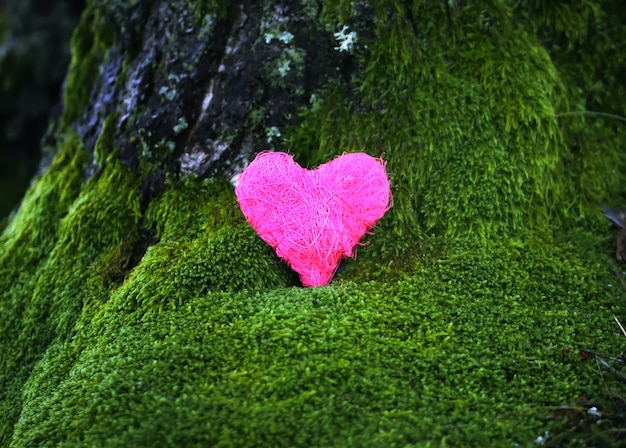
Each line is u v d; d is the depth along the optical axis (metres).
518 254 1.71
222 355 1.44
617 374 1.41
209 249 1.66
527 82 1.83
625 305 1.63
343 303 1.56
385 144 1.78
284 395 1.34
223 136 1.83
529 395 1.39
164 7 1.91
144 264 1.70
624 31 2.01
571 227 1.86
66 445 1.29
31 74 3.62
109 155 1.95
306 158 1.84
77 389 1.46
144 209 1.88
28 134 3.87
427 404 1.34
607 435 1.28
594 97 2.02
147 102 1.90
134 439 1.26
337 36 1.77
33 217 2.06
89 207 1.90
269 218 1.56
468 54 1.85
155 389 1.37
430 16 1.83
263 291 1.63
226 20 1.82
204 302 1.58
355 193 1.54
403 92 1.79
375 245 1.71
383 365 1.42
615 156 1.98
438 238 1.75
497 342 1.50
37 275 1.95
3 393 1.76
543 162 1.82
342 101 1.83
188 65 1.82
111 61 2.18
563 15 1.95
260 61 1.79
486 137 1.79
